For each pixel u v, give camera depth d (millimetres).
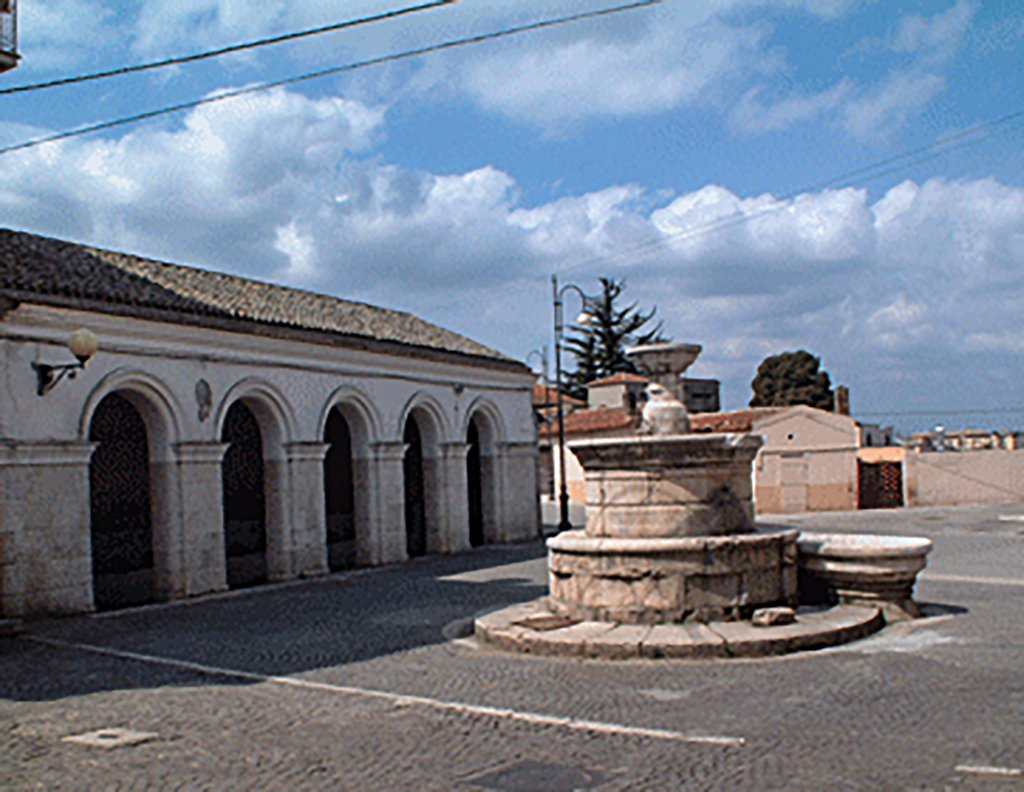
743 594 12492
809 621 12266
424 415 28281
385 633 14438
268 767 7785
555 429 51469
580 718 8922
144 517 20875
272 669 12008
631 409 47250
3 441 15930
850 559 13141
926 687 9336
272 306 24797
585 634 12094
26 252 19562
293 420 22594
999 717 8117
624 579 12648
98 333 17906
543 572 22266
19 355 16422
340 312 27984
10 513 16000
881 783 6645
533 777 7262
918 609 13562
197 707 10023
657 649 11391
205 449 19891
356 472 25469
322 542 23219
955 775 6707
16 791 7367
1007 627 12445
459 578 21734
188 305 20109
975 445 57844
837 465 43125
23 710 10156
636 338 83438
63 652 13758
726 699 9320
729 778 6961
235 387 20922
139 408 19344
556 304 33656
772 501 42594
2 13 14266
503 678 10836
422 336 29484
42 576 16469
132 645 14180
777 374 75188
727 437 12750
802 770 7035
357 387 24844
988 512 39656
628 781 7035
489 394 30719
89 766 7957
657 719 8742
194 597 19391
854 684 9633
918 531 31203
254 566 23859
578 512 45656
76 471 17219
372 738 8555
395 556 25812
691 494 12820
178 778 7570
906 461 45500
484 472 31203
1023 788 6375
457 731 8680
